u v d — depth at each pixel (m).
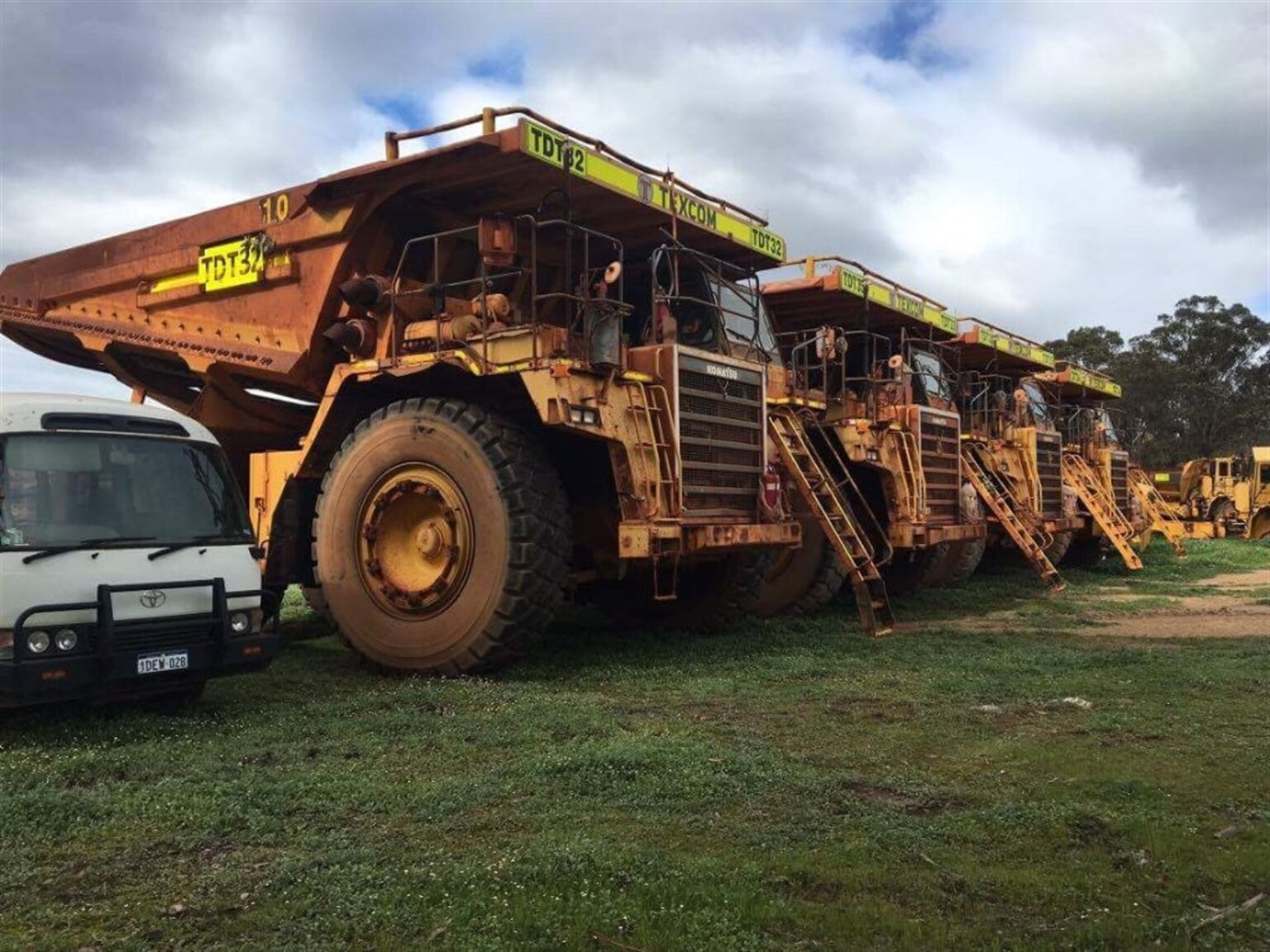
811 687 7.07
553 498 7.57
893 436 12.41
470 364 7.57
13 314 11.77
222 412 10.23
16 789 4.64
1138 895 3.48
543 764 4.91
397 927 3.19
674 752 5.10
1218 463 33.31
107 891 3.55
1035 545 15.09
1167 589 15.05
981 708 6.38
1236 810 4.36
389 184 8.20
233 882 3.59
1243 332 51.78
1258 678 7.21
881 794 4.61
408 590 7.73
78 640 5.67
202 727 5.93
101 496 6.20
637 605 10.28
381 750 5.34
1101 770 4.93
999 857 3.81
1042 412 19.58
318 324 8.98
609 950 3.04
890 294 13.34
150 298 10.45
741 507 8.84
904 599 13.37
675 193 8.79
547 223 7.56
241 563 6.58
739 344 9.99
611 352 7.57
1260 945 3.11
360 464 8.10
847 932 3.17
